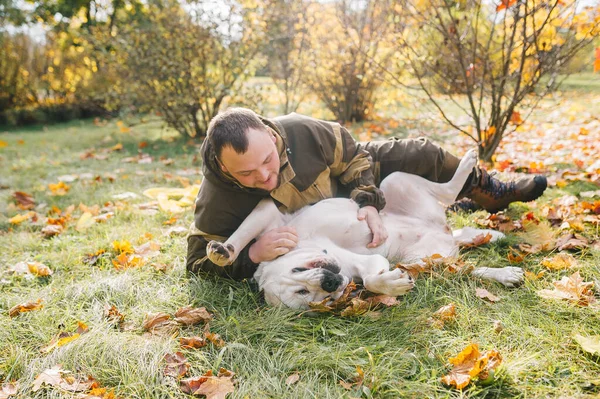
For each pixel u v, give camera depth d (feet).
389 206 10.28
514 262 9.66
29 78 41.19
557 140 20.33
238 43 24.81
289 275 8.32
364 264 8.69
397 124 26.07
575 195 13.15
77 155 23.99
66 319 8.59
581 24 14.69
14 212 15.12
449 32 16.05
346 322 8.09
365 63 26.43
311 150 9.27
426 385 6.52
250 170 7.77
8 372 7.26
